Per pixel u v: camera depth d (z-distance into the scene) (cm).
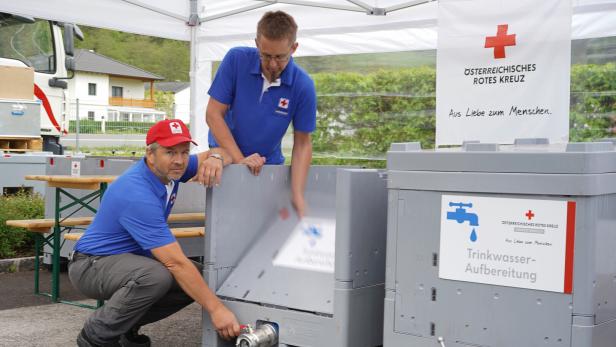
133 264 302
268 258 290
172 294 325
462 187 228
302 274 276
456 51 556
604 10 561
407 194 240
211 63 761
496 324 222
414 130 755
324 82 791
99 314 306
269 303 274
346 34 694
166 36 747
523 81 528
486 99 546
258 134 345
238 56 335
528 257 216
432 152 234
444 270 232
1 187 864
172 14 736
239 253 298
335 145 797
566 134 514
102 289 309
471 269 227
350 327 256
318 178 305
